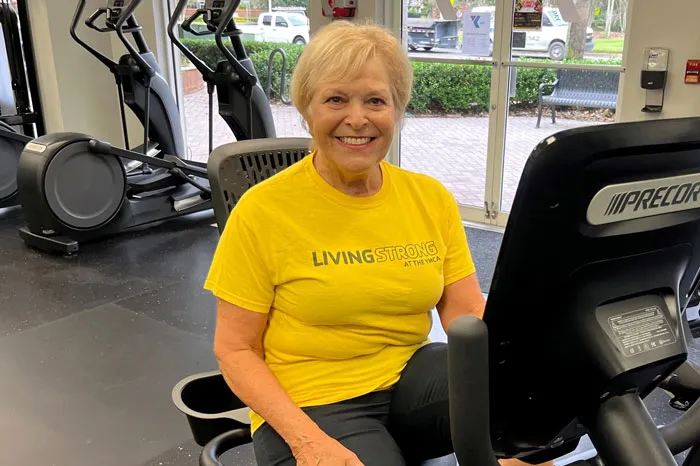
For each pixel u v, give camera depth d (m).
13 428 2.41
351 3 4.69
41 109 6.25
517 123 4.49
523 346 0.88
